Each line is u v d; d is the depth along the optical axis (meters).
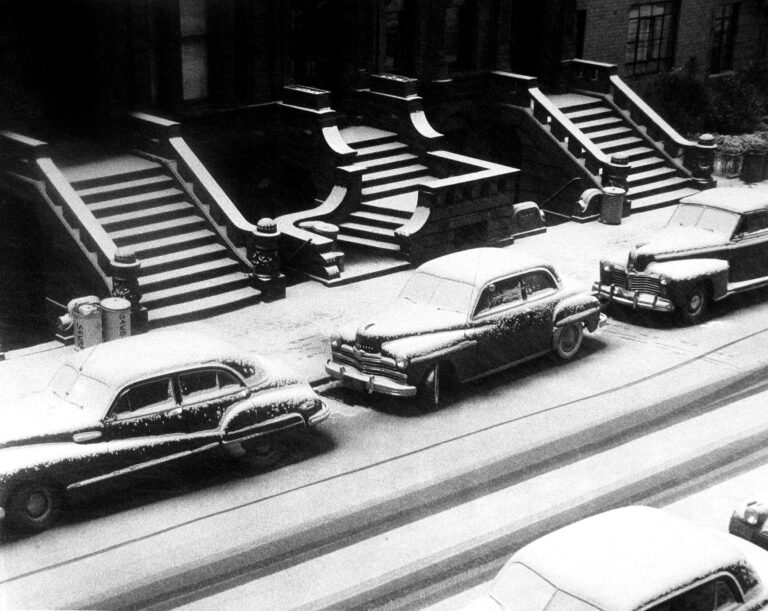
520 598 8.53
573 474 13.27
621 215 23.78
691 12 30.88
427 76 25.69
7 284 19.28
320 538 11.84
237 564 11.31
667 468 13.41
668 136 26.36
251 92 22.91
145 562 11.31
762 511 10.68
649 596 8.15
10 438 11.70
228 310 18.38
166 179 20.02
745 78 32.56
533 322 15.94
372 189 22.31
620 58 29.80
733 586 8.56
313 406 13.49
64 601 10.59
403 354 14.57
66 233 17.84
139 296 17.03
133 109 21.28
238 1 22.27
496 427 14.58
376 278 20.12
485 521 12.20
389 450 13.91
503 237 21.94
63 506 12.34
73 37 20.56
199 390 12.72
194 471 13.30
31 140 18.45
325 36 24.36
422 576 11.12
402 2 25.08
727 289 18.59
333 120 22.39
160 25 21.33
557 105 26.97
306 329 17.72
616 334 18.02
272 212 24.09
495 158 27.48
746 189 20.05
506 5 26.36
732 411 15.09
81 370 12.67
